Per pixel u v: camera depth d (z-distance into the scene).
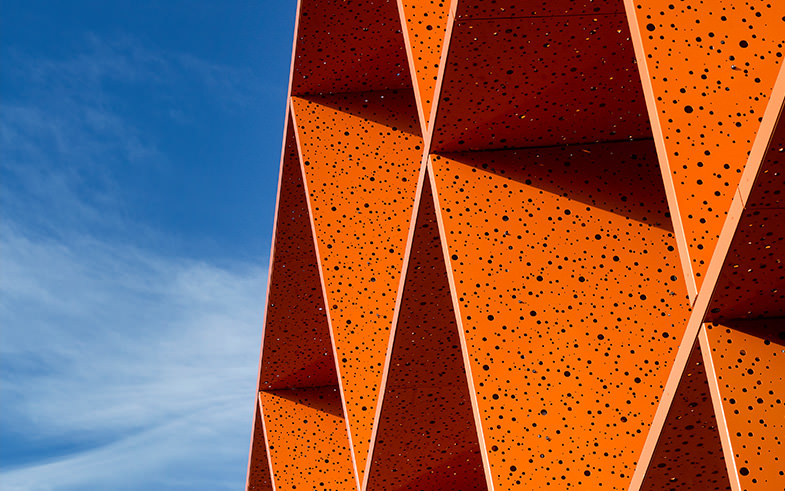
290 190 12.43
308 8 9.86
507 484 6.09
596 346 6.44
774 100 3.54
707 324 4.41
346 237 10.59
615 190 7.03
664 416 4.82
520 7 5.93
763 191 3.80
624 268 6.67
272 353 15.20
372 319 10.48
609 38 6.18
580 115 7.02
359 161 10.85
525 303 6.61
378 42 10.41
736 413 4.22
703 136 4.34
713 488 5.35
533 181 7.11
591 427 6.22
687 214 4.27
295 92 11.23
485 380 6.38
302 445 15.34
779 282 4.19
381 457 10.38
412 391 9.57
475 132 7.16
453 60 6.45
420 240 8.05
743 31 4.47
